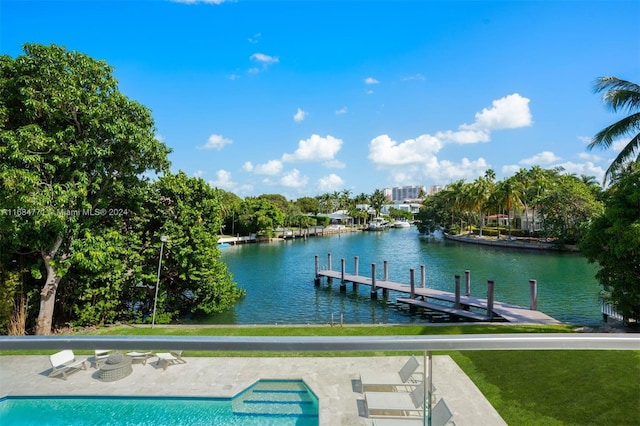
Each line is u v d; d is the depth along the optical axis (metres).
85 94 10.35
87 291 12.59
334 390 4.22
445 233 62.31
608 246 11.16
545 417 3.52
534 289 14.82
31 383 4.00
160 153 12.58
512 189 44.53
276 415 4.46
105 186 12.12
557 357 3.63
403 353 2.67
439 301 19.52
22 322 11.23
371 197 102.00
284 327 11.38
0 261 11.03
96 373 4.40
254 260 36.62
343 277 23.08
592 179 58.84
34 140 9.19
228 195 65.69
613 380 3.60
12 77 9.98
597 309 16.77
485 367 3.36
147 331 11.66
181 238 15.14
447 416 2.74
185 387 4.62
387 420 3.42
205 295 16.59
